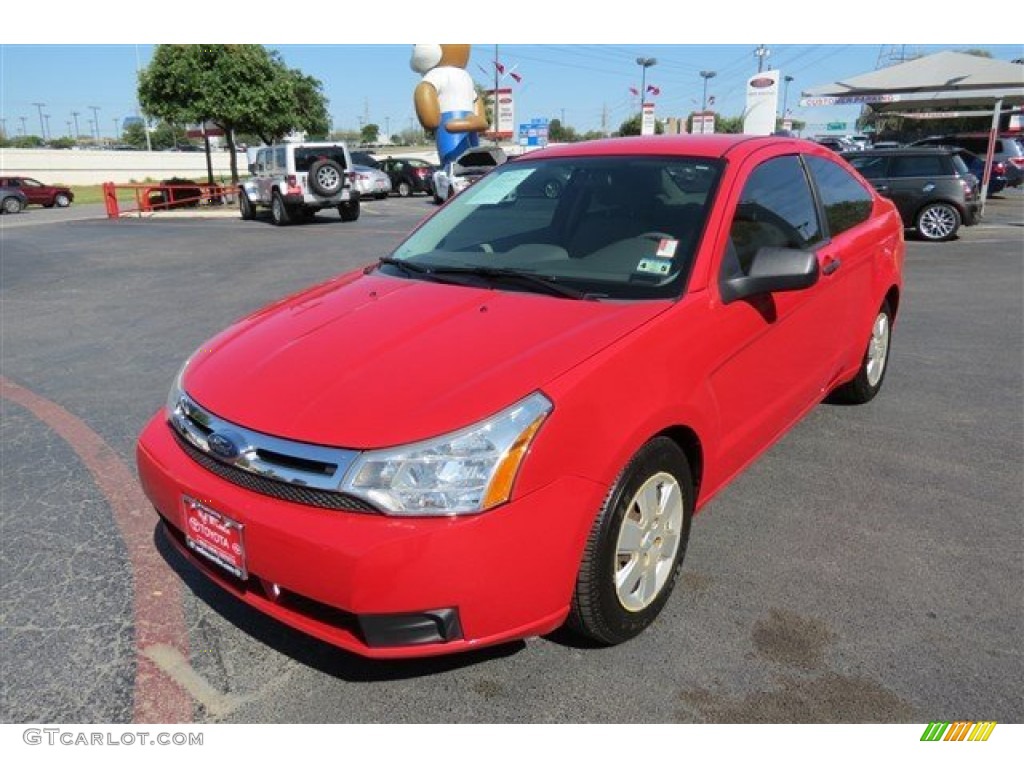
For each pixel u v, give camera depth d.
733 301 3.01
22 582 3.15
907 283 9.51
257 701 2.50
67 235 17.72
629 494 2.50
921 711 2.40
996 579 3.07
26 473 4.20
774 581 3.08
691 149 3.55
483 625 2.22
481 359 2.45
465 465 2.16
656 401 2.54
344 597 2.15
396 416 2.24
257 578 2.43
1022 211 18.97
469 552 2.14
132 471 4.22
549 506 2.24
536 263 3.21
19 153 54.88
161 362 6.48
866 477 4.00
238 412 2.45
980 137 22.25
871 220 4.65
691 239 3.03
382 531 2.14
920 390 5.38
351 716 2.43
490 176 4.04
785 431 3.80
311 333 2.82
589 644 2.71
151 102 26.02
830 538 3.40
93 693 2.54
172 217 23.20
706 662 2.62
